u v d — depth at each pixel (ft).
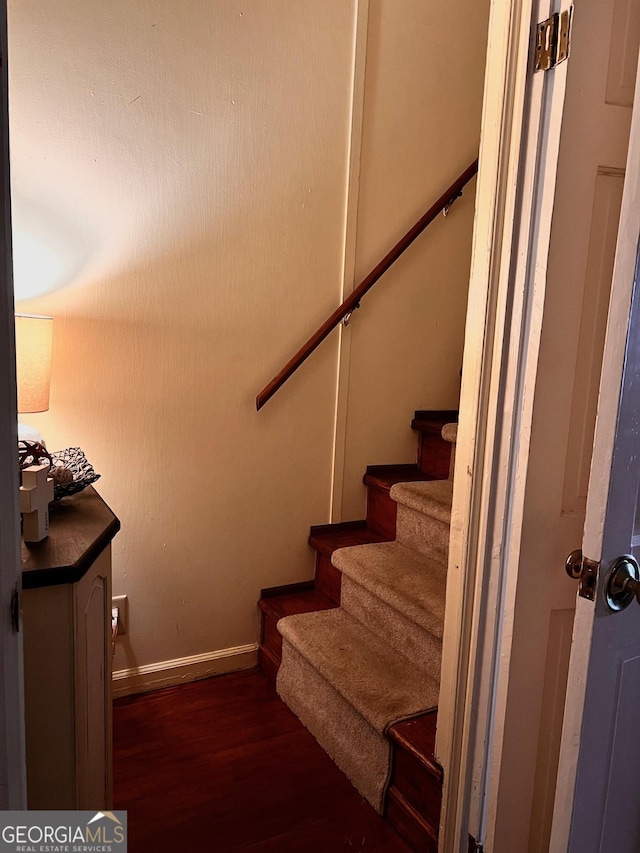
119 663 7.03
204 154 6.64
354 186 7.52
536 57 3.80
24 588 3.64
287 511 7.83
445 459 8.16
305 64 7.00
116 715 6.72
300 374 7.63
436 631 5.78
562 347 3.92
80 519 4.62
